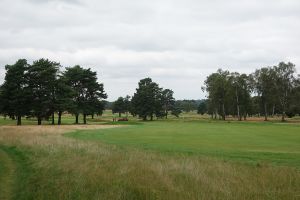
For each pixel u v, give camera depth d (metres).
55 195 12.52
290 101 128.12
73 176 15.05
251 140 41.06
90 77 106.19
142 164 17.50
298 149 31.09
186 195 11.86
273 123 101.44
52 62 90.38
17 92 84.25
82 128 67.12
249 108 138.62
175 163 17.94
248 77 139.38
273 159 23.19
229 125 85.62
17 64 85.12
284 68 130.00
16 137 33.38
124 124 94.25
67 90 90.44
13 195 13.10
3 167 18.81
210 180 14.14
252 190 12.79
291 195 12.23
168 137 44.97
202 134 51.34
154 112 142.00
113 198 11.69
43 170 17.12
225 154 26.06
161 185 13.27
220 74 141.38
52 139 30.83
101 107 107.12
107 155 20.84
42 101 86.50
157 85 144.00
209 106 147.50
